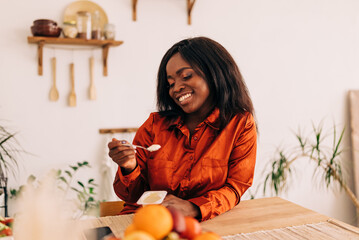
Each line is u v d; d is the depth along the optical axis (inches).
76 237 22.2
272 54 117.9
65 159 98.3
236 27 113.5
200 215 40.9
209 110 52.3
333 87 126.0
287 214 43.3
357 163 125.0
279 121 119.4
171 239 22.6
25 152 94.7
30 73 94.5
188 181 49.5
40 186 22.0
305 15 121.9
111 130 100.8
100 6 99.4
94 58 99.6
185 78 48.9
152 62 105.1
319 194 125.2
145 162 53.4
